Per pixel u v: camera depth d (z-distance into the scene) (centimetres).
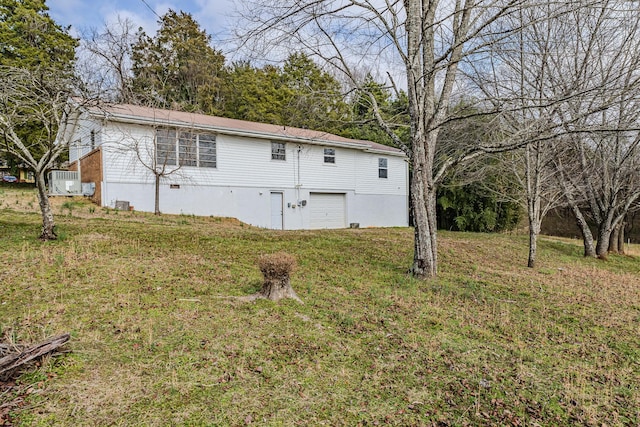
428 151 661
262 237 942
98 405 255
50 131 648
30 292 438
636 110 751
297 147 1586
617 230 1367
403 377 323
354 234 1216
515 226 2102
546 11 694
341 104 804
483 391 309
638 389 322
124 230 849
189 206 1320
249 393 283
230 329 384
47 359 293
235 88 2455
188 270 577
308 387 298
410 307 499
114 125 1176
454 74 660
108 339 343
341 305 484
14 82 609
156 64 2369
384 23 612
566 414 283
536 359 372
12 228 759
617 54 762
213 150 1371
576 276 819
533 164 936
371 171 1850
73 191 1359
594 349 404
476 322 464
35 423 232
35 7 1895
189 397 272
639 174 1123
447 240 1291
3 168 2305
